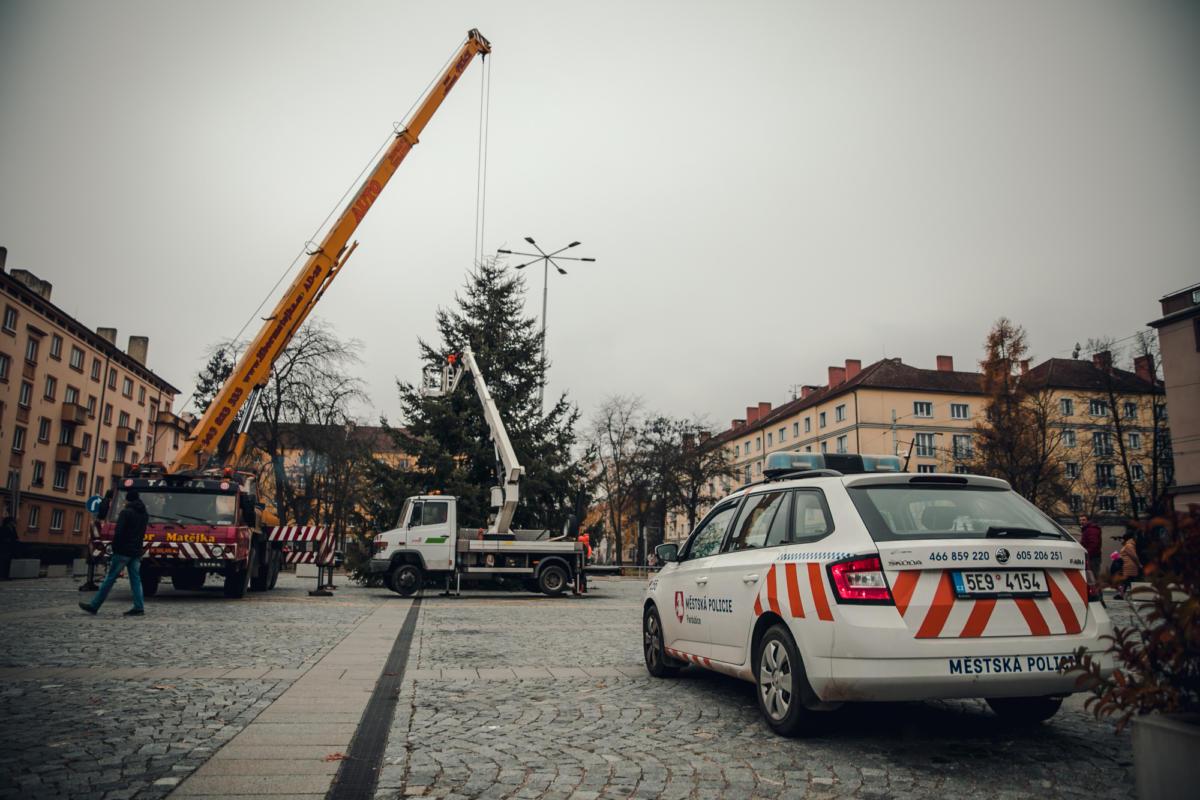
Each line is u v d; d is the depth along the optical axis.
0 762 4.37
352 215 20.86
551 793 4.11
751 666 5.72
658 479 56.69
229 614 13.70
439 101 22.61
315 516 44.16
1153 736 3.04
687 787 4.21
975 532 5.04
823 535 5.25
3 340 45.00
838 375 70.25
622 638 11.23
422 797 4.01
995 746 5.04
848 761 4.70
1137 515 40.00
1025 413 40.41
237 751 4.71
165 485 17.28
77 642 9.34
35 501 48.81
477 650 9.64
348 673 7.62
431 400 26.58
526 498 27.83
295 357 38.28
